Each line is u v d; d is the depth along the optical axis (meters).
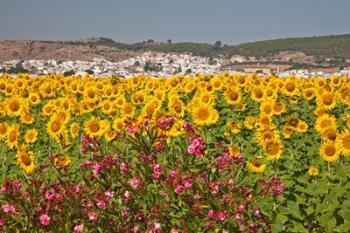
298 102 8.98
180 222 3.65
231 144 6.13
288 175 4.66
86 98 9.30
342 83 11.09
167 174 3.85
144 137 4.08
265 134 5.09
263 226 3.75
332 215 4.01
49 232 3.54
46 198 3.52
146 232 3.59
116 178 3.78
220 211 3.50
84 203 3.58
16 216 3.53
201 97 7.55
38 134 6.95
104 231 3.61
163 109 7.45
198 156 3.96
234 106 8.02
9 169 5.57
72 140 6.45
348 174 4.42
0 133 5.81
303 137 6.31
